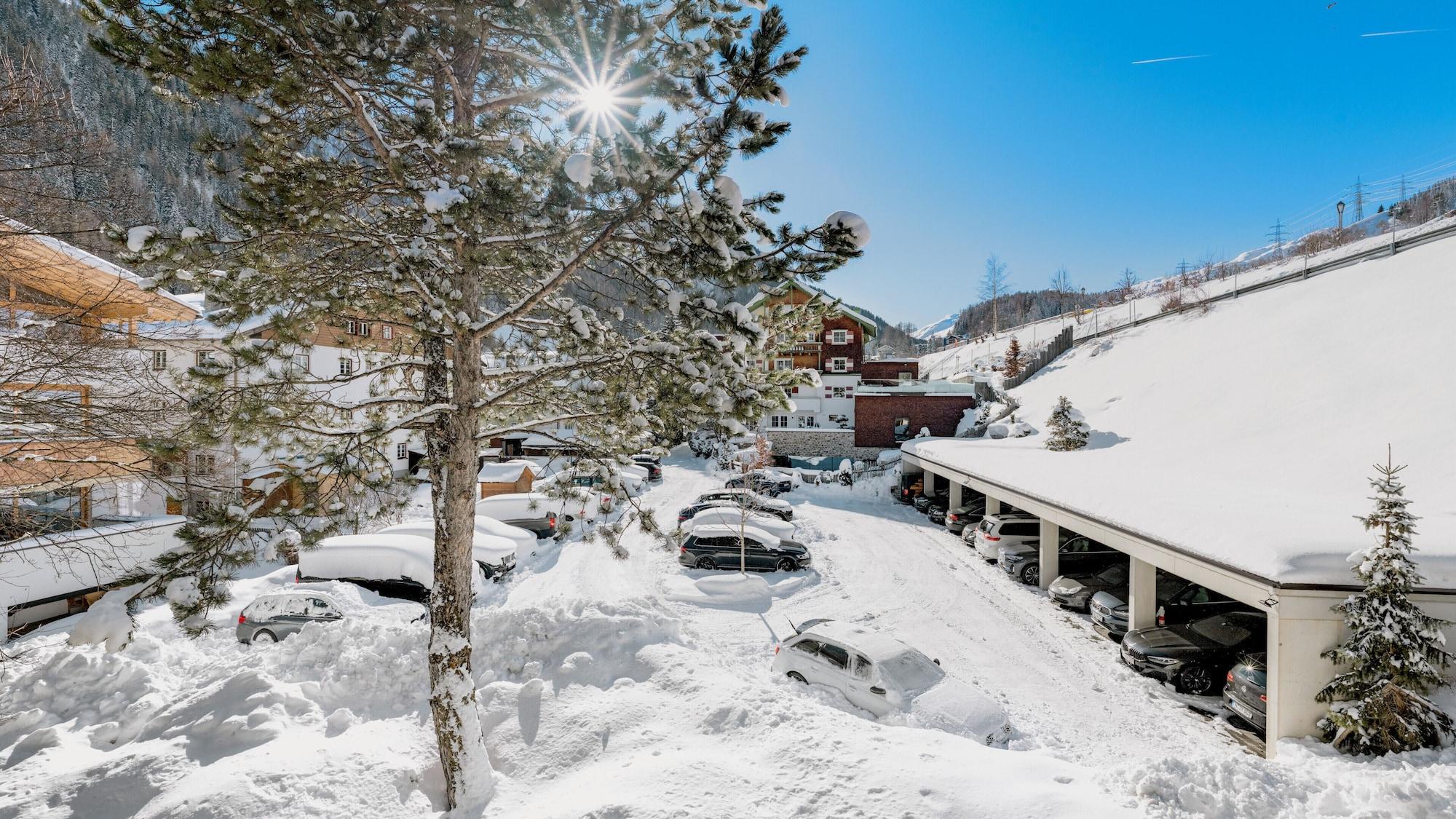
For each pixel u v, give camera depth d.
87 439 8.80
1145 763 6.30
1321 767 7.41
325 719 7.47
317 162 6.67
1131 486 15.10
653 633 9.30
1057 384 35.28
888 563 19.38
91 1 5.14
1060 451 23.59
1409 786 5.75
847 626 11.08
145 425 8.93
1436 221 33.19
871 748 6.36
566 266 5.90
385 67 5.45
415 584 15.38
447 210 5.13
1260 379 23.64
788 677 10.79
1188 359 29.28
